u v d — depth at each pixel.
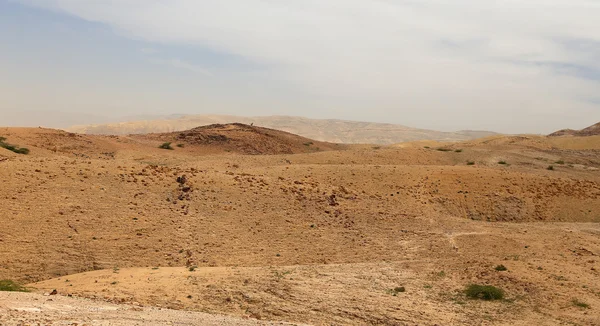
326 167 44.53
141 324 12.45
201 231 26.97
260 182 34.72
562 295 19.03
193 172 34.31
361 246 27.59
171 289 18.42
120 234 25.12
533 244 28.30
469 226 33.53
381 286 20.20
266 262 24.66
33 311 12.38
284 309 17.25
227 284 19.27
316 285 19.86
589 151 83.50
